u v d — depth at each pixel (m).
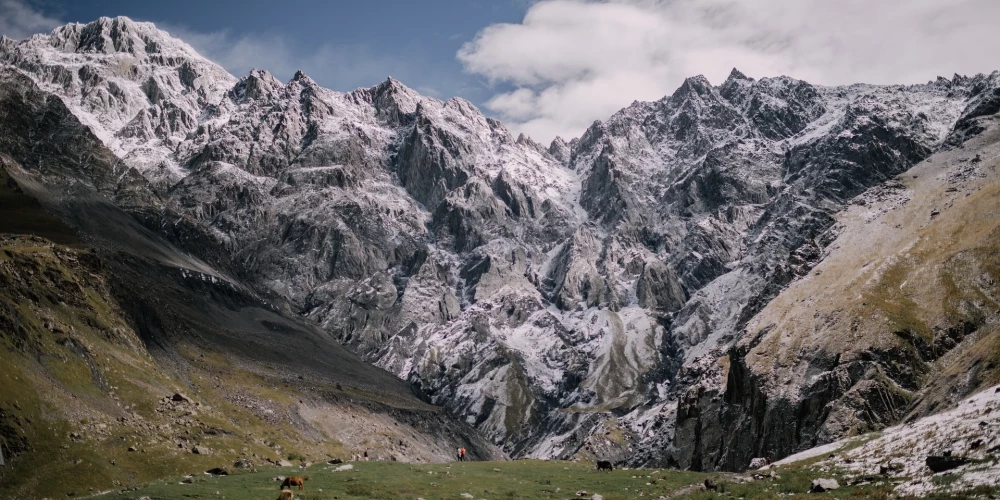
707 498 76.56
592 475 100.31
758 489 78.50
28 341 145.75
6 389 126.81
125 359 183.50
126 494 78.94
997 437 73.19
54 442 124.94
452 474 98.88
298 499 76.81
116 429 140.62
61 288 185.00
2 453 115.56
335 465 106.19
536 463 117.12
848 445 102.62
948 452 73.56
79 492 115.62
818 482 75.38
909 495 65.50
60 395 139.38
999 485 62.09
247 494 78.94
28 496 110.75
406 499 79.94
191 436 154.25
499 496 83.56
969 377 161.25
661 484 89.88
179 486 83.75
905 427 100.75
